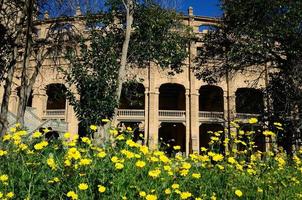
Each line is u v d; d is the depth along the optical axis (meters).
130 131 6.11
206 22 35.94
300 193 4.46
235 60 17.86
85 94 13.59
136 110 33.25
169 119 33.56
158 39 18.17
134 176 4.00
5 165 4.20
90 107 13.17
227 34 18.66
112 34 16.94
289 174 5.01
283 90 15.91
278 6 15.08
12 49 15.55
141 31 17.64
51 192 3.61
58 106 39.25
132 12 16.22
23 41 16.48
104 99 13.34
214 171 4.55
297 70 15.14
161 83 33.97
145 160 4.73
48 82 33.59
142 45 17.83
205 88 37.97
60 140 5.06
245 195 4.07
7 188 3.68
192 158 4.82
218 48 19.20
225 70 19.77
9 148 4.75
